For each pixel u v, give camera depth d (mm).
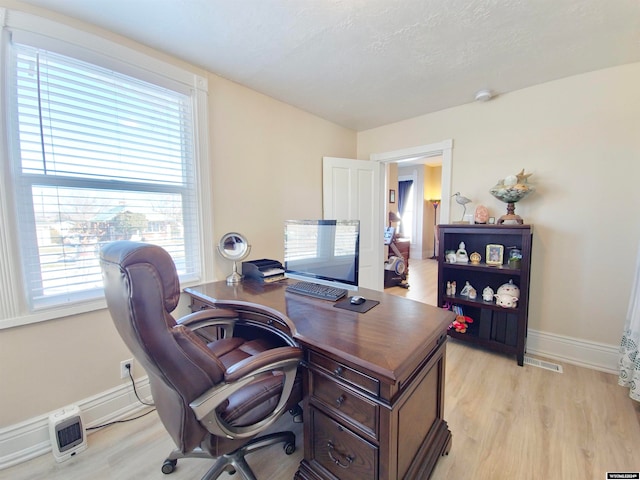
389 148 3309
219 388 951
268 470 1367
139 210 1842
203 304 1864
